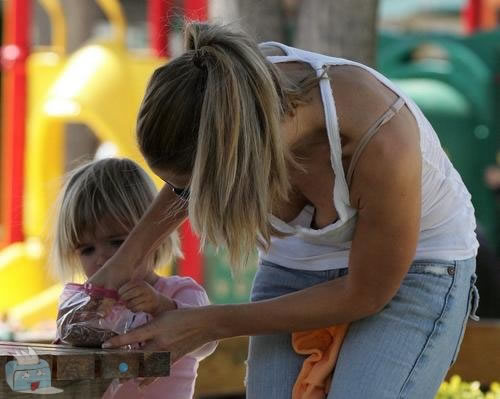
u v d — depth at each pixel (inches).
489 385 539.5
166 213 346.3
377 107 303.0
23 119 870.4
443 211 326.0
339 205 307.0
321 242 333.1
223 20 314.5
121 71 799.1
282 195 291.4
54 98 791.1
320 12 688.4
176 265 804.6
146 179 396.2
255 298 361.1
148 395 363.6
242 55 285.3
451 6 1595.7
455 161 1059.3
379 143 298.8
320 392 337.7
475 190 1066.1
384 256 306.0
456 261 330.0
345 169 303.4
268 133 282.5
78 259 394.0
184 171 291.4
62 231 391.5
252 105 280.8
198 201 281.3
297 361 348.5
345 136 300.7
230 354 557.0
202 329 319.0
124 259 345.7
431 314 325.7
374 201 301.3
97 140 1020.5
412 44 1090.1
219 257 829.2
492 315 637.3
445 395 497.7
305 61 309.1
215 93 279.1
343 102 301.9
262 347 354.9
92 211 382.9
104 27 1509.6
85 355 276.8
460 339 339.6
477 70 1067.9
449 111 1059.9
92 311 332.8
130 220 385.7
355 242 309.4
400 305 325.1
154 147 288.2
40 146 857.5
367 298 313.1
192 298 378.3
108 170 391.2
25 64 863.7
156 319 318.7
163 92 287.0
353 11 685.9
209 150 278.5
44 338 499.8
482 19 1309.1
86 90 783.1
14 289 851.4
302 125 299.9
